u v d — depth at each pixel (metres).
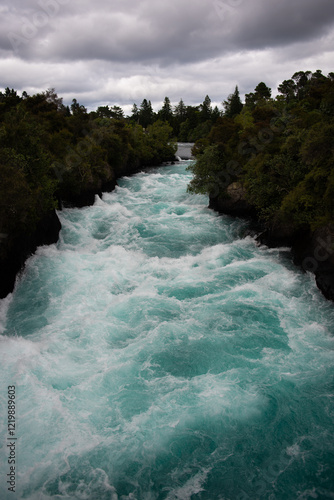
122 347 17.53
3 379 15.15
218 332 18.31
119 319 19.78
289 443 12.51
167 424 13.27
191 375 15.62
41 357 16.59
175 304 21.02
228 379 15.31
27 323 19.67
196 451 12.30
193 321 19.30
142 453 12.23
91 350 17.30
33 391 14.59
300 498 10.77
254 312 19.98
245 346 17.27
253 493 10.98
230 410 13.77
